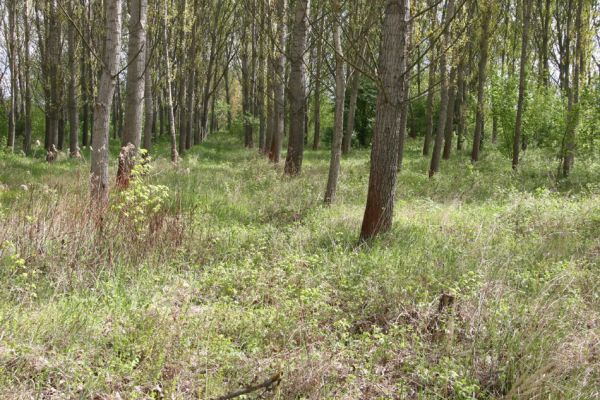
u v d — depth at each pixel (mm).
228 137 36406
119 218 6457
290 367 3688
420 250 6613
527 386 3436
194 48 24469
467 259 6117
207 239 6809
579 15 17234
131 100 10992
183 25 20734
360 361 3893
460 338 4203
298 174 13945
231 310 4637
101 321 4230
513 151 17969
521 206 9094
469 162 19984
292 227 7863
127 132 11008
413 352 3982
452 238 7211
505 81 20016
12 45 21188
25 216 5945
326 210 9273
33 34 23031
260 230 7648
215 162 19781
